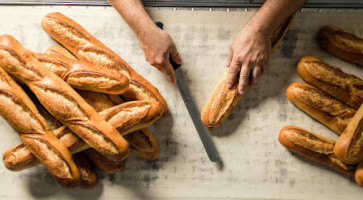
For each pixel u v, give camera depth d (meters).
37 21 1.24
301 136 1.15
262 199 1.22
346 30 1.22
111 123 1.07
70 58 1.17
